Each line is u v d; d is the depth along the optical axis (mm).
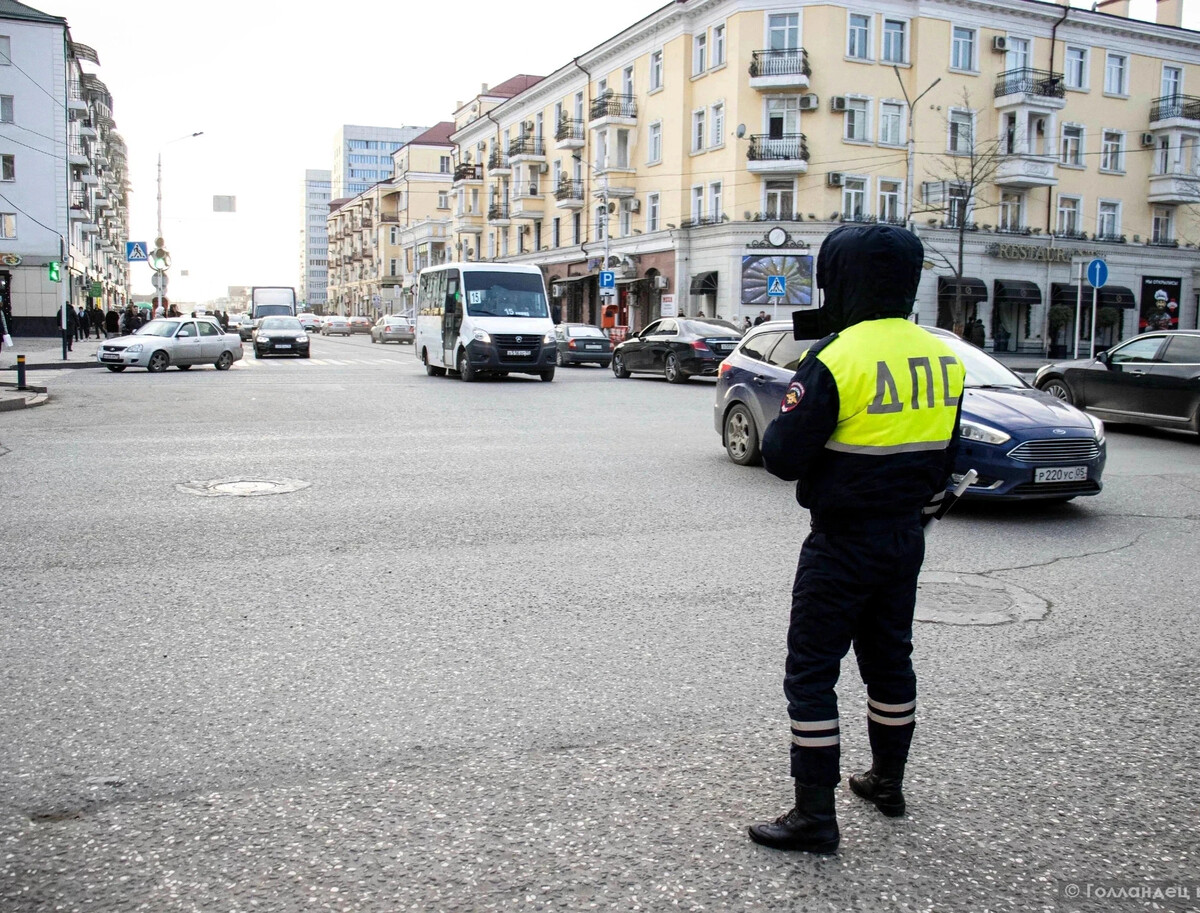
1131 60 44781
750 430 10234
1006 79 41500
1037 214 43281
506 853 2896
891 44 39656
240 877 2752
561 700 4047
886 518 2947
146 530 6938
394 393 18859
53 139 50781
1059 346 44188
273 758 3475
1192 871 2900
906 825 3133
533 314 23359
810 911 2656
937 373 3006
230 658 4449
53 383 20938
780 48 38562
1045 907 2701
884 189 39844
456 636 4820
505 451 11195
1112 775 3508
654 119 44625
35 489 8383
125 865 2801
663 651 4664
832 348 2914
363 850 2896
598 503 8273
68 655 4449
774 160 38156
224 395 18047
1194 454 12305
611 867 2836
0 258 50188
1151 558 6766
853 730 3838
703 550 6695
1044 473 7961
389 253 99188
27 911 2582
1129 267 45750
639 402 17703
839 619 2965
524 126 58500
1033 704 4152
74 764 3404
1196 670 4582
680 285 42500
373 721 3803
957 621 5277
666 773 3424
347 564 6145
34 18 49906
